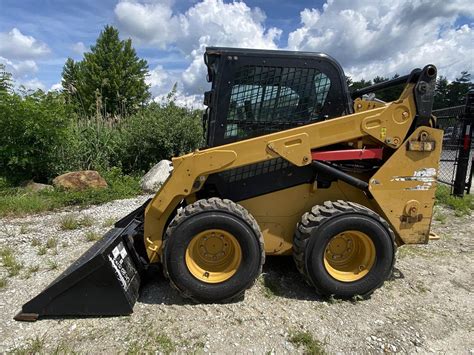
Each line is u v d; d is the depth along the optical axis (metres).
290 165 3.74
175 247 3.24
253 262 3.31
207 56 3.57
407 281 3.94
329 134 3.46
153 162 10.56
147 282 3.78
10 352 2.71
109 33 32.44
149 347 2.77
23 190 7.92
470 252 4.84
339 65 3.63
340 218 3.35
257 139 3.39
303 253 3.40
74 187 8.05
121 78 31.77
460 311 3.38
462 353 2.80
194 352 2.73
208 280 3.33
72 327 3.01
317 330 3.03
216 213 3.26
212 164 3.38
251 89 3.59
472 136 7.71
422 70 3.48
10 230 5.61
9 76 8.73
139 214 4.32
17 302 3.42
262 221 3.80
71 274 3.08
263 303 3.41
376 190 3.56
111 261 3.16
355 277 3.47
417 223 3.67
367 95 4.64
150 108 11.37
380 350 2.81
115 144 10.30
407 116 3.54
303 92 3.63
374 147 3.72
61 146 9.05
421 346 2.87
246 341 2.87
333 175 3.59
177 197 3.48
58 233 5.46
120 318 3.13
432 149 3.57
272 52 3.55
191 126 10.66
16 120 8.20
